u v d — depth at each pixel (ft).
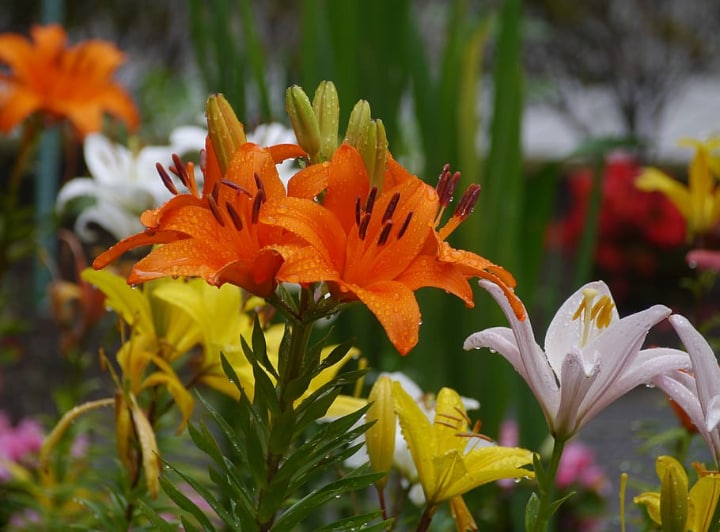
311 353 4.02
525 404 7.30
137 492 4.74
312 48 8.18
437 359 8.00
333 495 4.09
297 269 3.79
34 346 15.08
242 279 3.88
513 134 8.21
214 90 8.16
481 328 7.95
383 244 3.89
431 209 3.91
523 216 8.41
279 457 4.09
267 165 3.96
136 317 4.70
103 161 6.76
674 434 5.49
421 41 8.63
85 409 4.79
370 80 8.40
